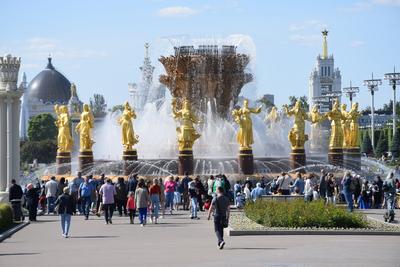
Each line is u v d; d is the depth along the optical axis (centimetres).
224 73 7569
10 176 5606
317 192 5588
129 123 6906
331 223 4041
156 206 4712
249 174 6612
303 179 5891
